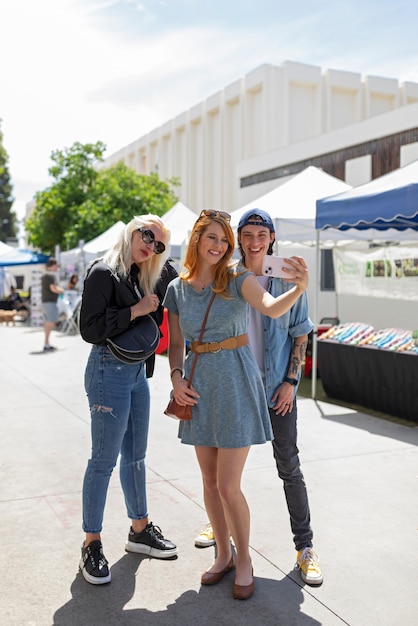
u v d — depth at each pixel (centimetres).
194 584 292
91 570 291
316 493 409
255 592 283
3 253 1558
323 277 1410
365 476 444
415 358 605
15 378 905
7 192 5306
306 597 278
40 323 1917
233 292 272
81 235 2273
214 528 297
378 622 256
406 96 2797
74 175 2473
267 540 338
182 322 281
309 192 933
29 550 327
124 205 2322
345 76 2705
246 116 2852
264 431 278
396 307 1191
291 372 300
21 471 464
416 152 1323
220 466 275
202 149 3259
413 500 396
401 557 316
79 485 433
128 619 261
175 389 280
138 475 321
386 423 612
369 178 1466
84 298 287
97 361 297
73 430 593
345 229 732
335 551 323
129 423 319
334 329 762
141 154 4203
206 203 3231
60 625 255
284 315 296
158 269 309
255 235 296
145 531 323
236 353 274
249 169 1970
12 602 273
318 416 646
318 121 2689
